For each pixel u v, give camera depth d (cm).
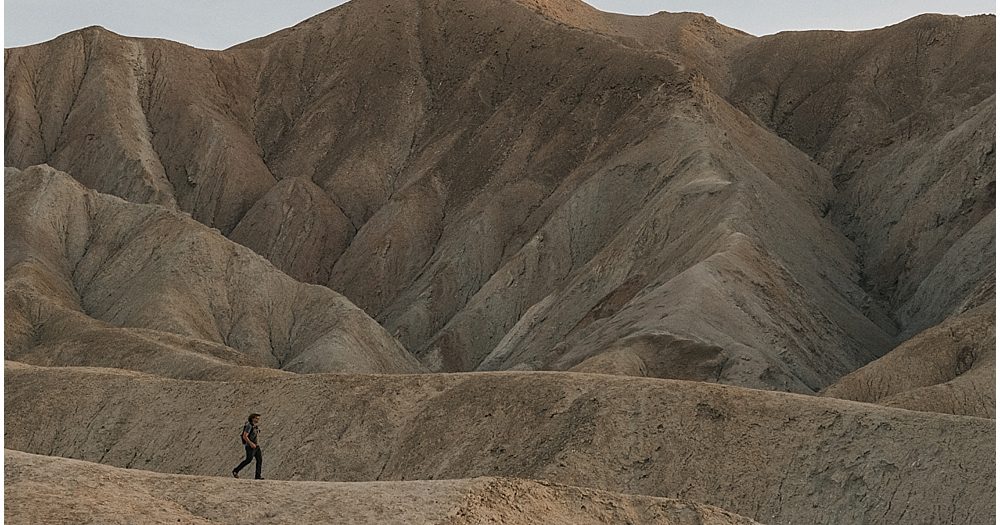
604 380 3344
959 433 2773
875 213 7519
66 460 1923
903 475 2736
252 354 6894
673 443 3019
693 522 1881
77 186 8250
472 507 1727
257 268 7575
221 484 1841
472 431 3353
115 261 7581
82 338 5781
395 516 1686
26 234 7562
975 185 6656
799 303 5650
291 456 3544
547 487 1867
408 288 8444
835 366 5334
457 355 7250
